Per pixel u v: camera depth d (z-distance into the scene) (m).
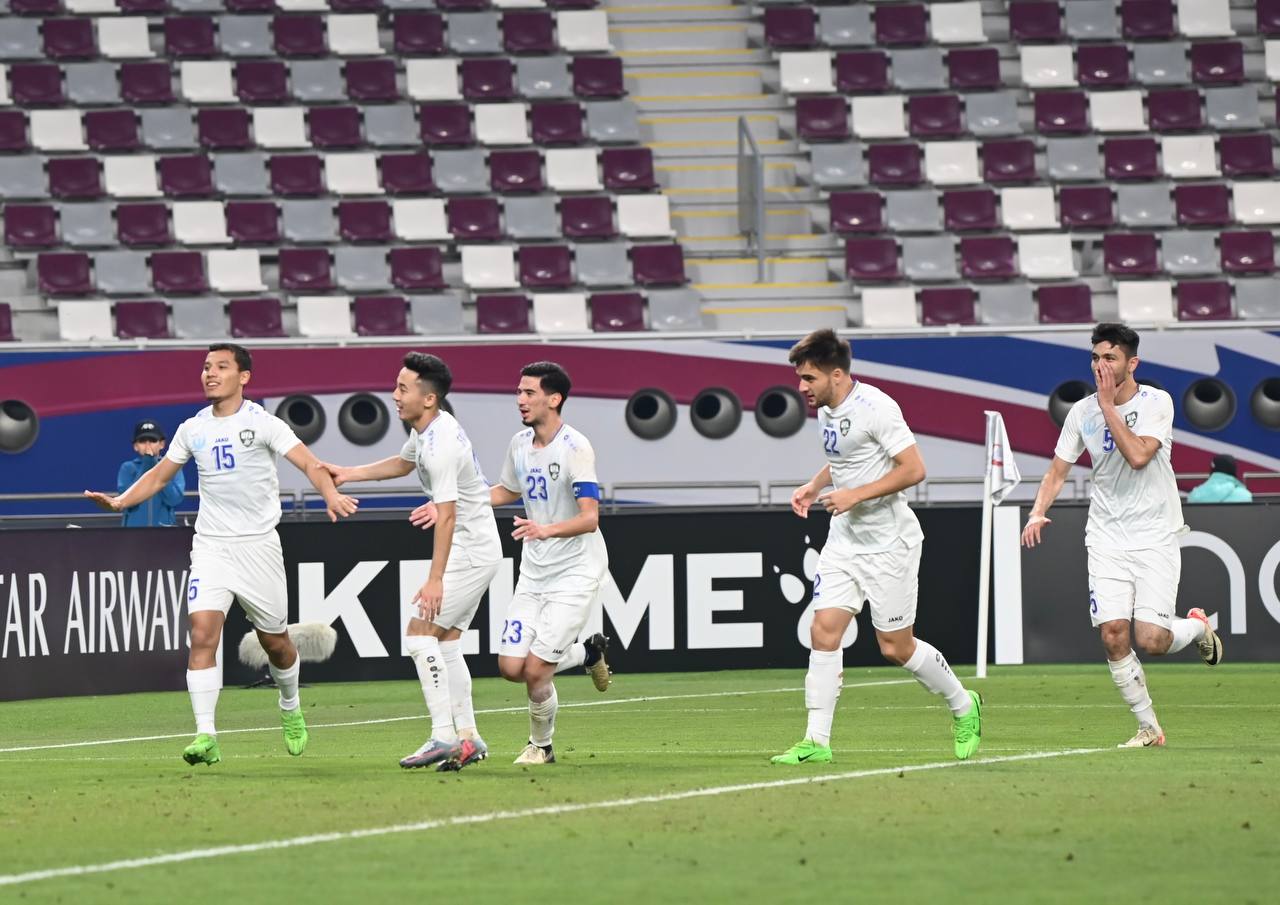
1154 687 51.38
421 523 30.28
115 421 68.50
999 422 55.72
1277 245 89.12
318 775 30.69
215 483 32.16
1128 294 84.12
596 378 70.44
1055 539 56.41
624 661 55.44
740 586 55.84
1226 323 72.38
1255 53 100.12
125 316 80.19
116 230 86.75
